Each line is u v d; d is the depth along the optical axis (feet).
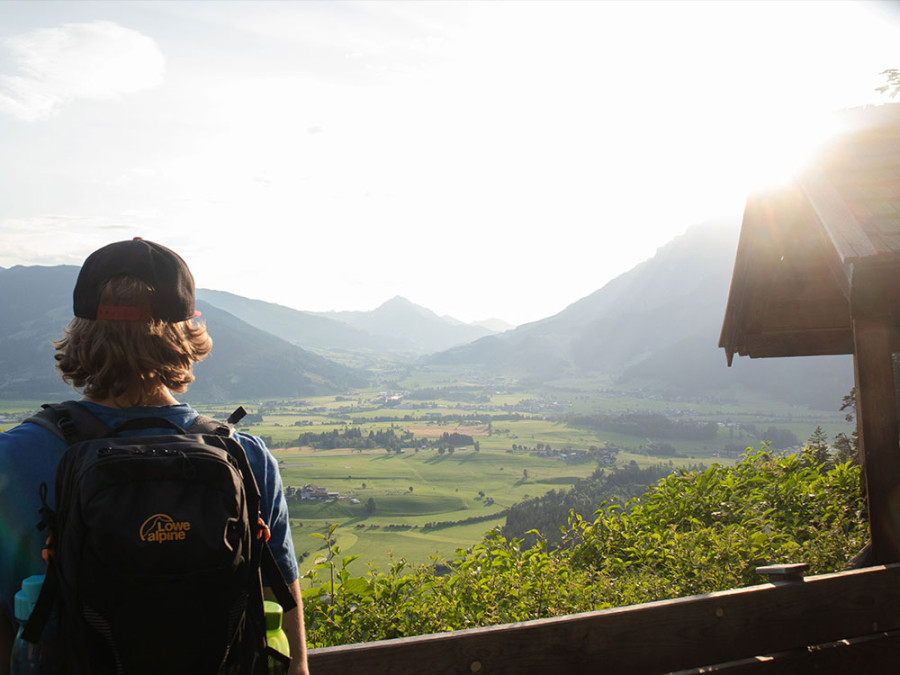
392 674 8.32
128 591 3.96
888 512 16.40
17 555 4.37
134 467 4.21
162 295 4.98
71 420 4.71
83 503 4.07
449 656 8.57
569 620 9.27
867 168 17.74
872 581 11.59
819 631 11.02
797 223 21.12
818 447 40.91
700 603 10.18
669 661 9.85
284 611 5.09
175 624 4.01
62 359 5.00
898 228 15.60
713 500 29.99
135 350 4.84
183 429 4.92
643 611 9.77
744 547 22.49
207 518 4.23
